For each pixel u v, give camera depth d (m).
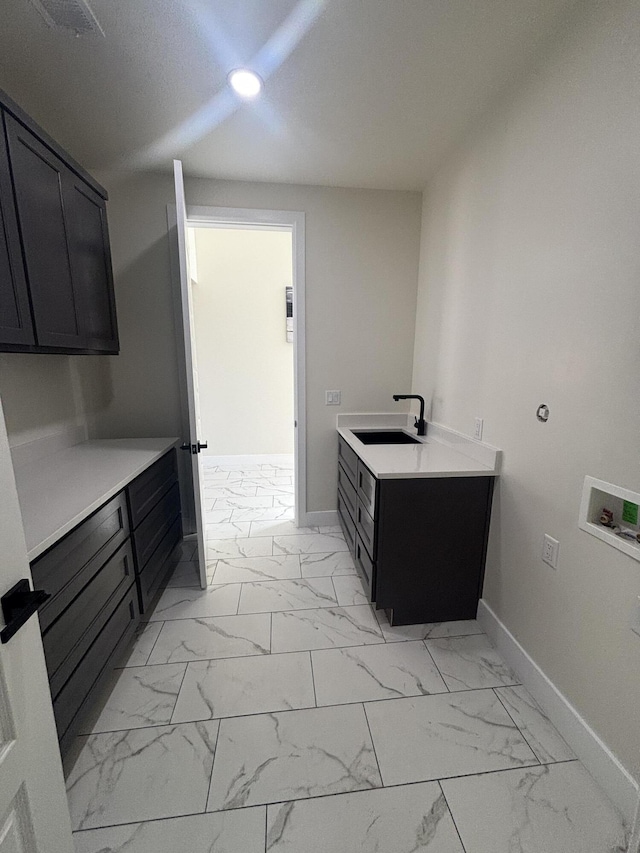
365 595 2.00
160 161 2.05
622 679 1.04
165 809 1.03
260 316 4.15
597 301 1.09
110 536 1.39
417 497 1.65
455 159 1.93
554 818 1.02
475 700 1.38
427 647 1.64
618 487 1.04
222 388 4.23
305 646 1.64
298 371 2.57
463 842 0.96
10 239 1.20
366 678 1.47
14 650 0.63
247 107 1.61
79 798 1.06
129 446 2.10
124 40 1.26
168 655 1.59
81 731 1.25
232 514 3.04
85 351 1.74
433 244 2.25
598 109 1.07
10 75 1.42
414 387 2.64
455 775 1.12
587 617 1.16
